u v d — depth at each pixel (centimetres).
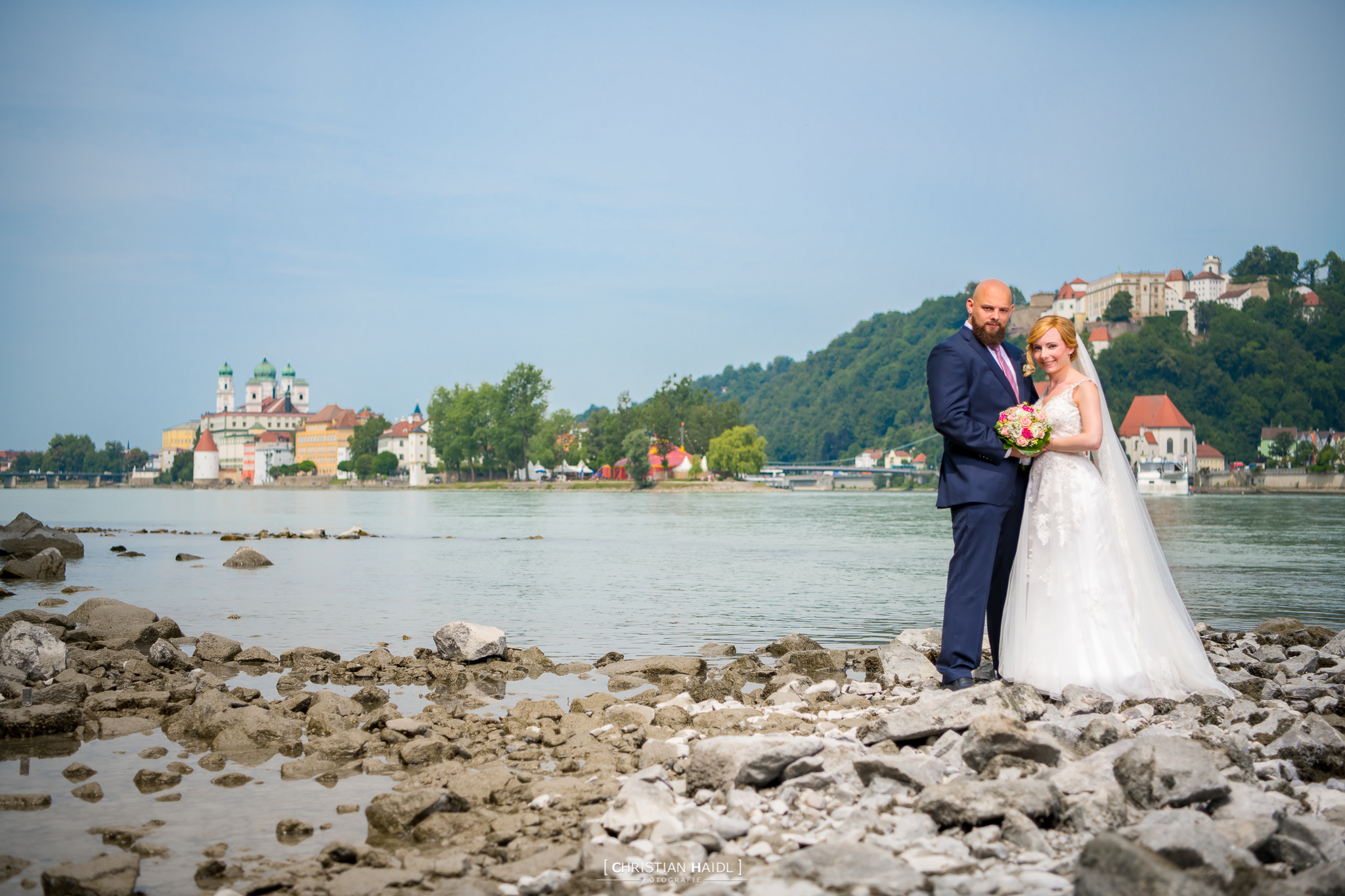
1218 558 2795
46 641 948
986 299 802
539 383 16762
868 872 401
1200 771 476
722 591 1956
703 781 545
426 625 1441
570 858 450
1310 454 18838
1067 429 778
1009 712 619
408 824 515
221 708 786
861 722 696
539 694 917
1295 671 932
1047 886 389
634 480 16725
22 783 605
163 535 3934
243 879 448
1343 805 491
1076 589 762
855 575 2305
